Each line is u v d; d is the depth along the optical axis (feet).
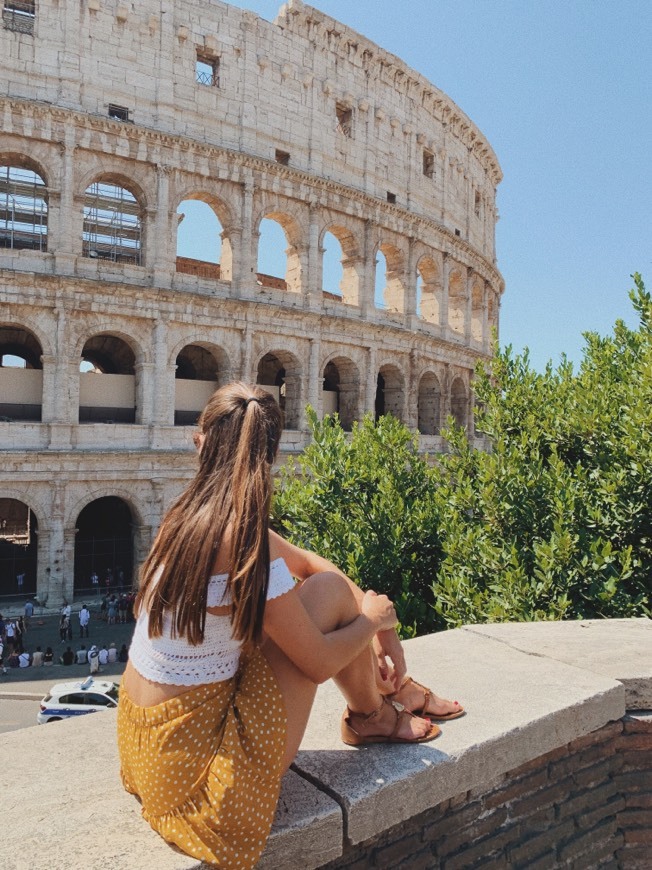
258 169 164.25
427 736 18.26
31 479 138.62
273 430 14.60
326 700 21.21
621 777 22.82
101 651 129.90
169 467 151.94
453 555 60.18
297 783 16.20
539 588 50.39
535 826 20.48
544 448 65.87
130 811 14.83
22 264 140.05
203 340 157.99
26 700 114.32
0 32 139.23
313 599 15.43
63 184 142.51
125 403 159.12
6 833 13.88
